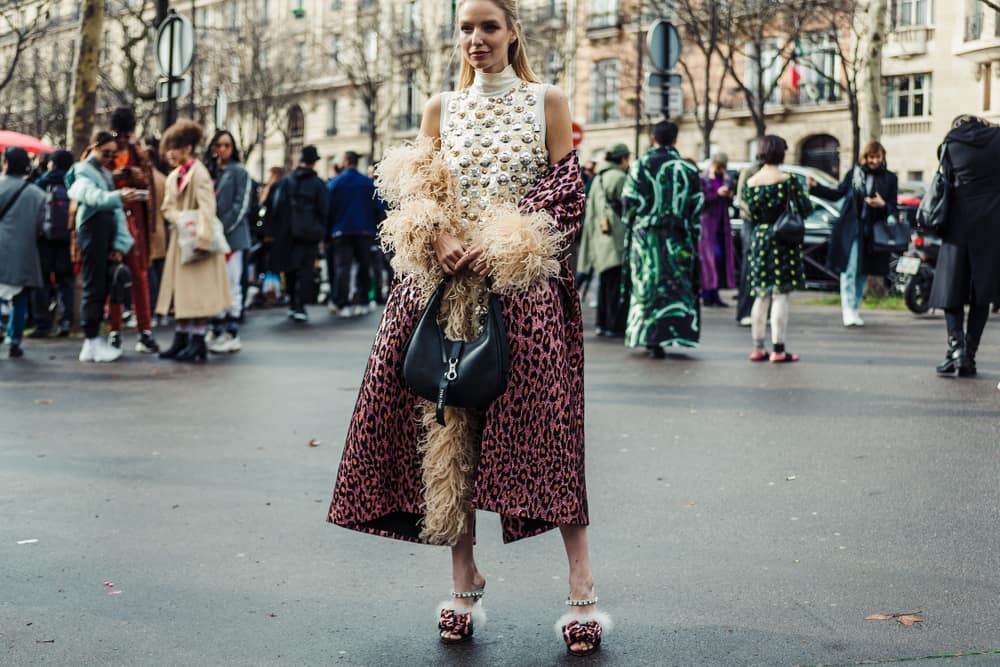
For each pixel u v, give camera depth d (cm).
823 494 537
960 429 693
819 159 4022
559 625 354
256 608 387
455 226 354
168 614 380
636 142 3619
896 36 3703
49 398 842
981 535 464
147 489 557
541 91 358
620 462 615
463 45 359
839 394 834
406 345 348
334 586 411
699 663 333
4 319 1261
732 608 381
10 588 406
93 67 1447
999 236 887
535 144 355
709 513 506
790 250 1017
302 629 367
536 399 341
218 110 1816
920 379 905
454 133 360
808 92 3988
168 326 1447
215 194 1155
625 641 352
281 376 966
